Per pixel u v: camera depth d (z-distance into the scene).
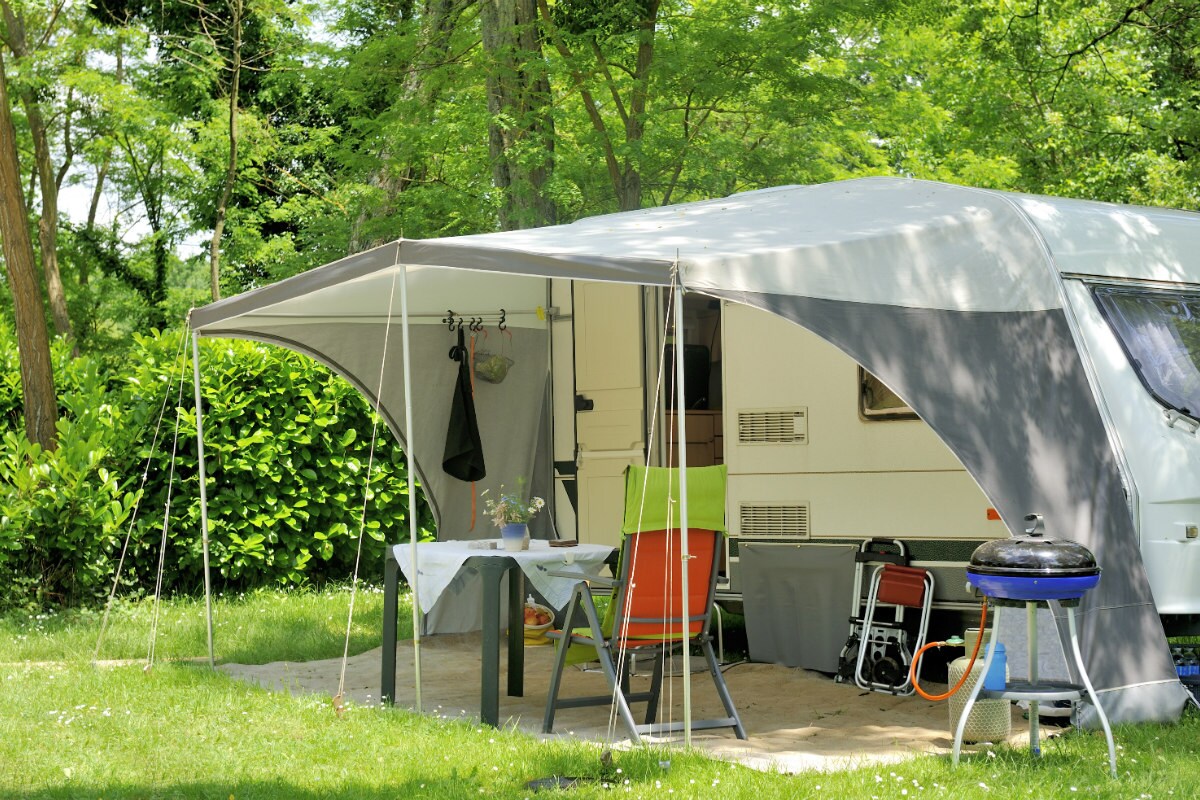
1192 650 6.22
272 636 8.59
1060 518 5.50
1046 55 16.97
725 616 9.23
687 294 8.43
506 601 8.72
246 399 10.52
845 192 7.59
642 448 8.44
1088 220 6.64
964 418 5.46
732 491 7.77
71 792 4.52
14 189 10.17
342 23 15.38
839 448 7.28
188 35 21.38
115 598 9.72
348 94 13.88
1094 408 5.89
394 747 5.28
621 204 12.69
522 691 6.72
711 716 6.20
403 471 11.32
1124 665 5.54
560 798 4.39
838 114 13.00
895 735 5.71
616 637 5.58
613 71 13.48
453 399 8.84
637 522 5.48
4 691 6.33
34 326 10.16
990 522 6.65
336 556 11.23
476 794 4.46
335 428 10.99
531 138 12.02
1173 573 5.91
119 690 6.44
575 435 8.86
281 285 6.71
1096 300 6.28
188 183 22.19
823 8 11.65
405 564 6.34
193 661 7.73
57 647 8.05
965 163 17.16
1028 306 6.08
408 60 13.20
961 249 6.16
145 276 23.59
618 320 8.61
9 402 10.66
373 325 8.60
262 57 21.44
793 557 7.46
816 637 7.37
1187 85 17.31
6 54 18.23
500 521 6.33
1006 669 5.17
